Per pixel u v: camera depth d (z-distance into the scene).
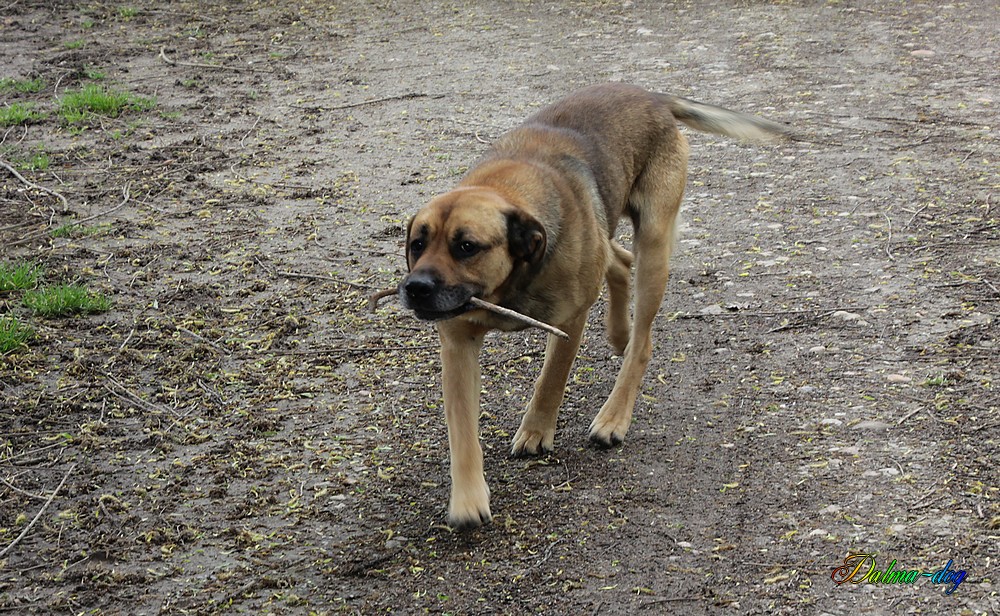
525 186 3.87
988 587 3.60
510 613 3.62
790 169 5.39
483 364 4.40
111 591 3.70
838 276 4.68
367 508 3.90
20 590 3.71
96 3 9.41
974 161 5.34
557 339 3.99
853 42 7.39
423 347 4.46
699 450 4.03
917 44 7.27
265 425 4.14
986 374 4.18
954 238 4.83
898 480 3.88
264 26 8.64
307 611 3.65
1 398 4.25
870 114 6.00
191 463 4.04
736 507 3.85
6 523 3.87
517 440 4.06
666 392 4.25
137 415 4.20
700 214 5.11
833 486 3.88
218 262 4.91
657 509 3.86
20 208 5.28
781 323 4.48
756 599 3.62
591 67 7.16
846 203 5.11
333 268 4.86
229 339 4.50
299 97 6.85
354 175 5.50
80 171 5.62
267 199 5.32
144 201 5.32
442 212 3.76
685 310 4.58
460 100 6.63
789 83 6.61
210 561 3.77
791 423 4.09
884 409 4.10
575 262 3.89
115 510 3.90
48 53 7.98
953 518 3.76
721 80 6.74
